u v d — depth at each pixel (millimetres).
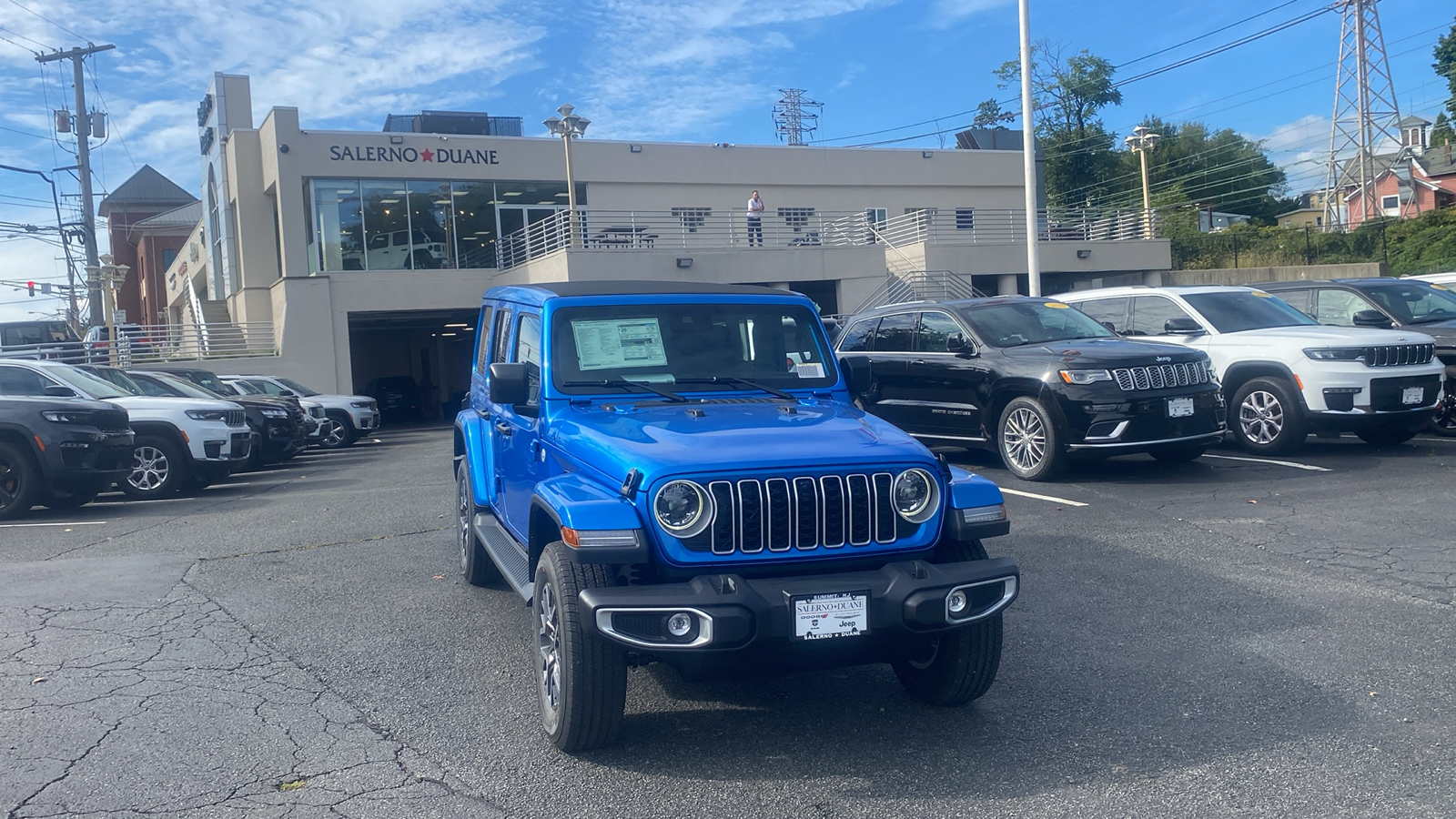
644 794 3846
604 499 4016
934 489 4188
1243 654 5172
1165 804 3645
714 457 4016
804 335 5613
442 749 4312
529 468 5277
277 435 16156
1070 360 9695
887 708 4660
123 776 4082
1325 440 12211
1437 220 40344
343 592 7082
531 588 4871
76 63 33281
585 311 5305
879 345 11805
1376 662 4992
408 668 5410
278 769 4137
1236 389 11172
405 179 31781
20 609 6719
